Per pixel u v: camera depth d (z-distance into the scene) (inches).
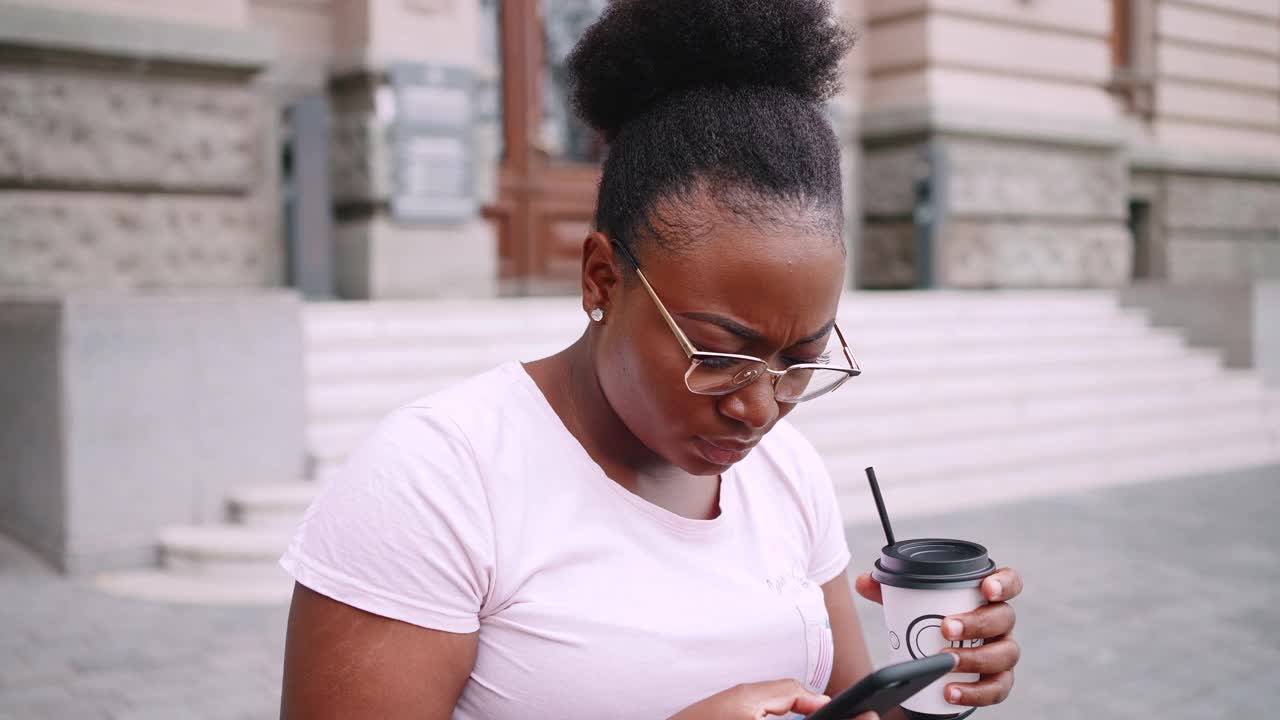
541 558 51.0
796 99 50.8
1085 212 509.7
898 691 45.9
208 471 241.9
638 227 49.7
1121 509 300.0
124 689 168.7
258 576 223.8
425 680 48.7
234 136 335.6
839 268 49.1
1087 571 237.1
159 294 236.4
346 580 48.6
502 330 308.8
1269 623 202.1
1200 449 368.2
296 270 351.3
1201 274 595.2
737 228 47.3
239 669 177.3
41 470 238.4
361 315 296.7
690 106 49.8
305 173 351.3
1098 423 360.2
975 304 401.7
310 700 48.7
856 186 484.7
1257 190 612.7
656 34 50.6
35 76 307.1
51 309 229.9
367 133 369.1
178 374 238.1
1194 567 240.5
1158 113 575.5
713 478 57.7
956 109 464.4
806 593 57.8
